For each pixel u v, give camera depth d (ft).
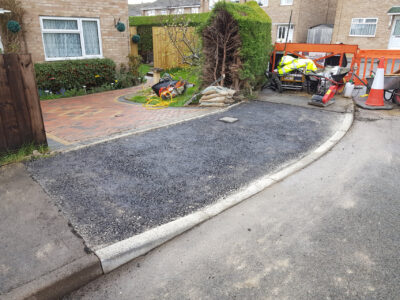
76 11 37.37
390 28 74.18
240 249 9.99
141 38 70.59
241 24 27.66
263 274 8.94
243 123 22.61
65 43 37.93
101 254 9.26
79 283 8.79
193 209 11.88
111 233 10.28
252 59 29.43
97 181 13.76
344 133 20.49
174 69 56.03
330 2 97.71
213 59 30.58
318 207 12.28
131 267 9.39
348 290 8.34
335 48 33.63
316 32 89.66
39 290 8.09
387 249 9.88
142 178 14.16
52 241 9.80
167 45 54.39
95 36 40.04
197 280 8.79
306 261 9.41
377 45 76.95
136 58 43.34
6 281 8.22
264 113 25.29
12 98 15.24
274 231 10.85
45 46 36.47
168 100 30.99
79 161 15.81
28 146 16.31
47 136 19.88
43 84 35.17
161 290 8.48
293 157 16.78
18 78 15.20
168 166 15.46
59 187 13.14
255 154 17.11
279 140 19.25
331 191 13.47
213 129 21.22
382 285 8.48
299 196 13.10
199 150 17.54
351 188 13.70
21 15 33.47
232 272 9.04
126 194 12.76
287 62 31.76
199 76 31.37
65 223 10.72
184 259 9.62
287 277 8.82
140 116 24.95
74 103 31.19
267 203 12.57
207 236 10.63
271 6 92.43
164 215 11.42
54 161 15.72
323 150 17.69
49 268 8.68
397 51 30.99
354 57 33.42
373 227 10.99
